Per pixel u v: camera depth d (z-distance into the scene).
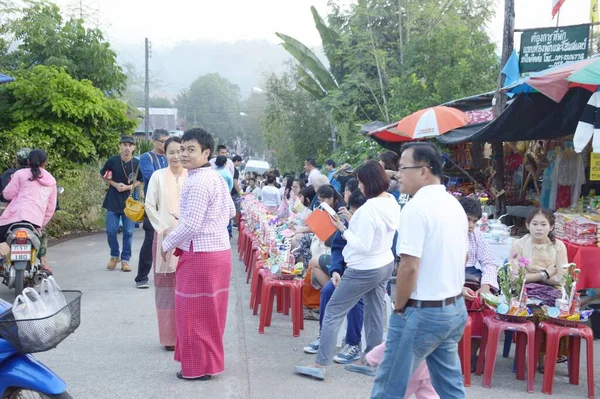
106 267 8.98
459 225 3.13
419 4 19.34
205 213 4.40
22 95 11.83
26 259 6.43
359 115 20.27
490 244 6.06
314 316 6.60
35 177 6.69
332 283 5.15
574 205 7.68
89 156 12.69
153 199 5.18
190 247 4.42
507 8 8.40
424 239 3.05
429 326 3.06
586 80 5.04
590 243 6.07
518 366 4.84
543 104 6.81
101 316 6.34
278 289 6.83
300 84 22.72
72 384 4.44
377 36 19.91
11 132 11.46
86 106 12.09
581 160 8.79
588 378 4.49
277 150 30.61
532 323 4.65
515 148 10.23
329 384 4.61
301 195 8.09
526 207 10.23
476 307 4.93
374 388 3.30
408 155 3.23
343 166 10.08
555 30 8.20
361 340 5.21
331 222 5.06
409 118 8.42
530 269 5.22
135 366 4.86
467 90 14.01
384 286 4.79
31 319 3.01
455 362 3.24
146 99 32.50
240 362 5.05
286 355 5.27
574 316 4.54
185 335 4.52
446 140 8.81
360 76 19.00
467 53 14.78
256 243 8.23
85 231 13.05
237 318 6.53
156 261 5.13
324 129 26.59
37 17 13.81
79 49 14.26
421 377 3.54
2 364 3.21
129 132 13.52
